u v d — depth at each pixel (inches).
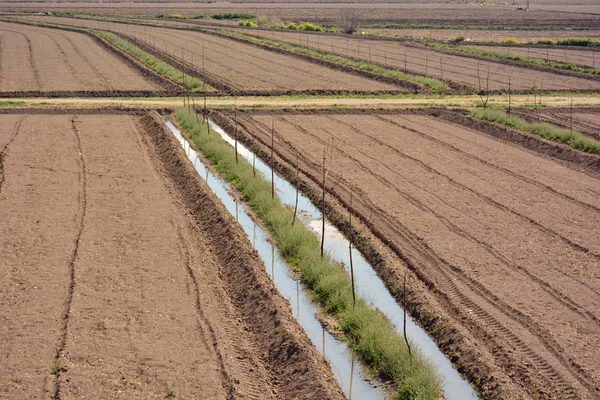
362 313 654.5
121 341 594.2
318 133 1353.3
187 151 1239.5
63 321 623.8
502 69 2231.8
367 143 1283.2
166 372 553.6
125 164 1120.8
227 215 880.3
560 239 841.5
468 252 800.3
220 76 1973.4
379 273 768.3
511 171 1117.7
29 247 778.2
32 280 698.8
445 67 2241.6
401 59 2411.4
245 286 705.6
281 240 838.5
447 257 785.6
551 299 692.7
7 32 3129.9
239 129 1376.7
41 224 847.1
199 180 1018.7
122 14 4719.5
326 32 3474.4
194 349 588.7
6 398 513.0
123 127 1382.9
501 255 792.9
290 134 1339.8
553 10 5949.8
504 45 2970.0
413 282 729.0
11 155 1144.2
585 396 540.4
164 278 716.0
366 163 1149.7
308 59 2370.8
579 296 697.6
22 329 606.5
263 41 2861.7
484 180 1069.1
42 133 1304.1
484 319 656.4
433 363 595.8
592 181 1075.9
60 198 944.9
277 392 546.9
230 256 772.6
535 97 1713.8
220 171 1127.6
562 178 1087.0
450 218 904.9
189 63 2225.6
